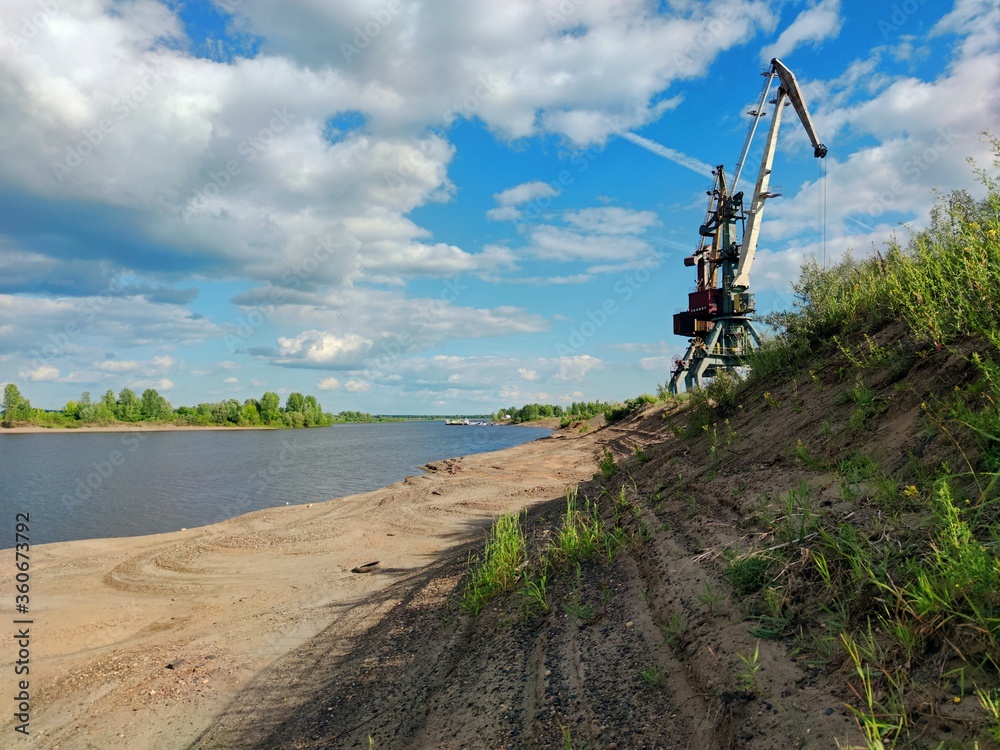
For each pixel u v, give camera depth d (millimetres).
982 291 4871
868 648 2779
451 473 26938
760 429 7707
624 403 47438
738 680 3105
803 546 3840
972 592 2555
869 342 6523
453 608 7145
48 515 20969
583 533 7480
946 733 2148
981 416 3686
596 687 3891
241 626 8859
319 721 5336
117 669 7457
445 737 4176
